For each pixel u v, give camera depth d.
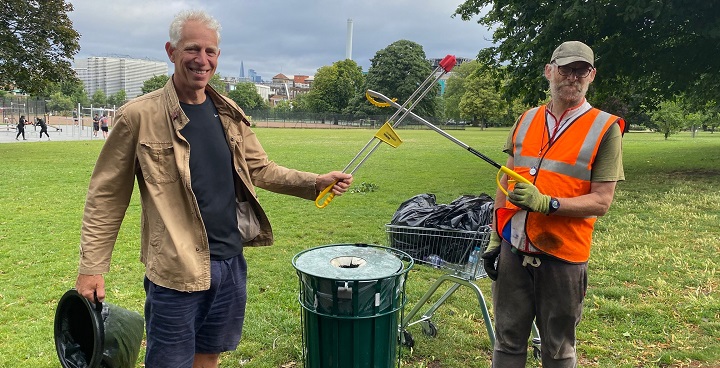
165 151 2.34
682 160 18.00
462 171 15.41
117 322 2.75
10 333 4.12
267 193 11.20
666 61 12.98
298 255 2.92
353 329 2.61
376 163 17.88
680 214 8.44
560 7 11.27
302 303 2.76
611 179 2.43
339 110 93.12
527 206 2.38
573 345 2.73
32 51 19.92
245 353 3.82
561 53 2.51
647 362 3.66
